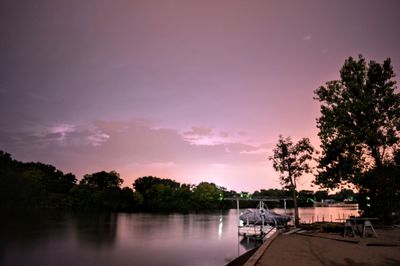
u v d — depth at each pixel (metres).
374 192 30.02
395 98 32.44
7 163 126.94
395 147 32.03
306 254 14.85
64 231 63.62
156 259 35.84
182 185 178.25
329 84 34.56
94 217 107.44
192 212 158.25
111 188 154.25
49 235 56.94
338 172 33.16
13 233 58.47
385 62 33.34
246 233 48.59
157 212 153.62
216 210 179.12
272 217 51.78
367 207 31.66
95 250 42.00
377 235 21.95
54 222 83.12
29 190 118.38
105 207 146.12
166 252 40.12
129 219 102.94
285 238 21.23
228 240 50.91
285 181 44.53
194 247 43.78
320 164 34.72
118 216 117.12
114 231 65.44
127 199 153.38
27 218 91.56
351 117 33.09
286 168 44.34
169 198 164.25
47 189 146.12
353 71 33.97
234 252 39.62
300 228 29.64
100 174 168.50
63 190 158.62
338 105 33.84
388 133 32.12
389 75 33.22
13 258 36.66
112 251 41.19
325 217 84.62
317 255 14.59
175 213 146.88
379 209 29.56
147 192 163.88
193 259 35.44
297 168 43.91
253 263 12.39
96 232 63.38
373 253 15.12
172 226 78.50
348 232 24.17
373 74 33.28
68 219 94.44
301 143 44.56
